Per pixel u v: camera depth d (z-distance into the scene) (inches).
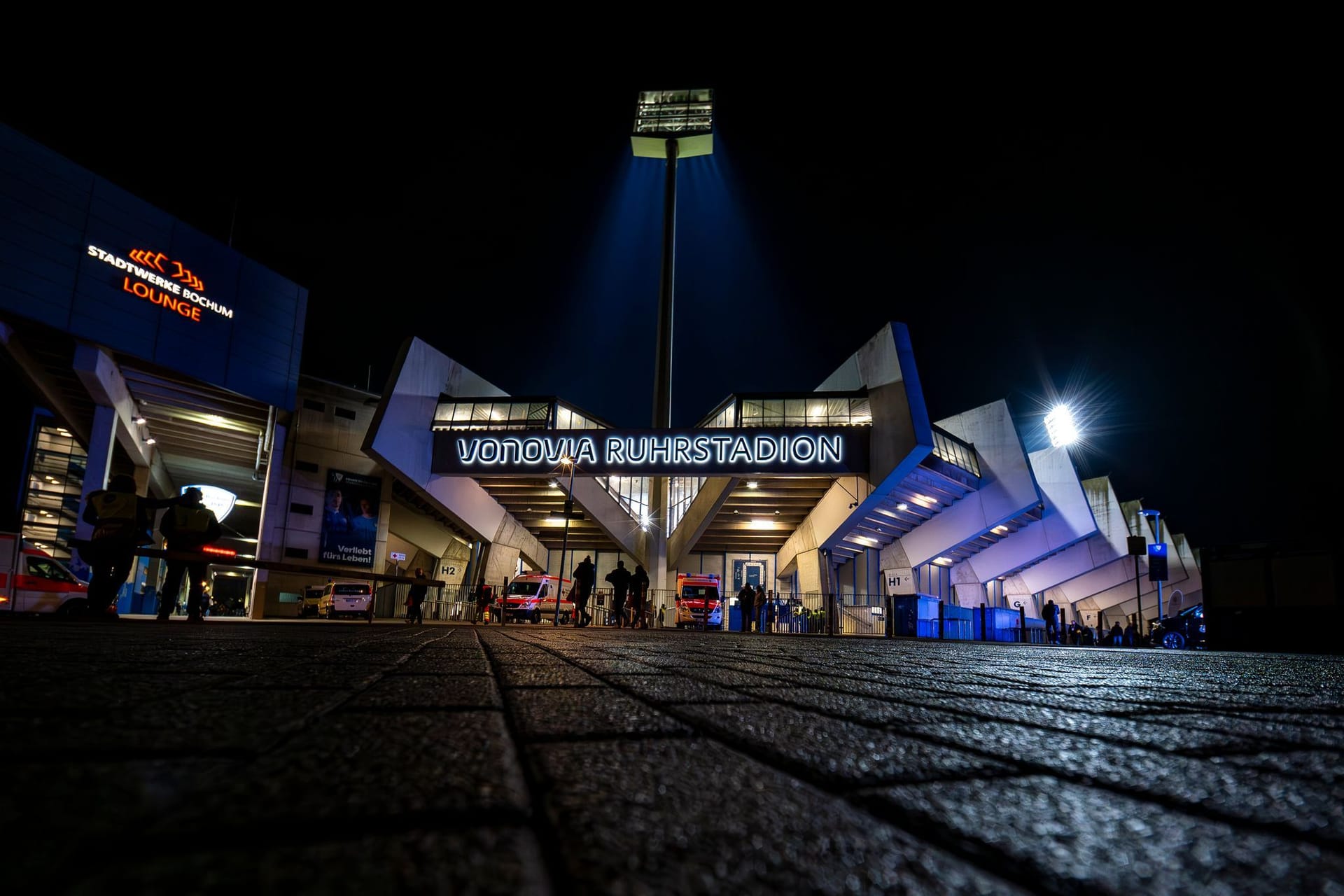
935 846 26.9
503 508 1563.7
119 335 1055.6
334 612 1169.4
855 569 1738.4
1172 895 20.9
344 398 1535.4
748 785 36.4
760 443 1267.2
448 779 35.3
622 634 504.7
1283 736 60.2
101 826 24.8
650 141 1889.8
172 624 348.2
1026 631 1350.9
